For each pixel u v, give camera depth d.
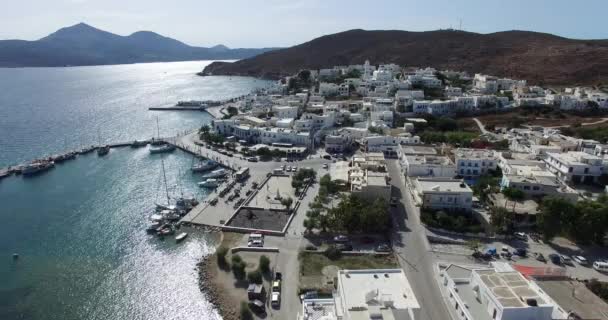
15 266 110.69
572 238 112.75
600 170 152.38
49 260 113.88
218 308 90.38
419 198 133.75
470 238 116.75
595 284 90.44
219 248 107.56
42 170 190.62
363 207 122.12
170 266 110.12
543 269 98.06
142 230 131.25
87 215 143.25
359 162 162.88
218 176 178.50
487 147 198.88
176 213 138.88
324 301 73.56
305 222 118.75
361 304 64.94
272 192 155.62
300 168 183.25
